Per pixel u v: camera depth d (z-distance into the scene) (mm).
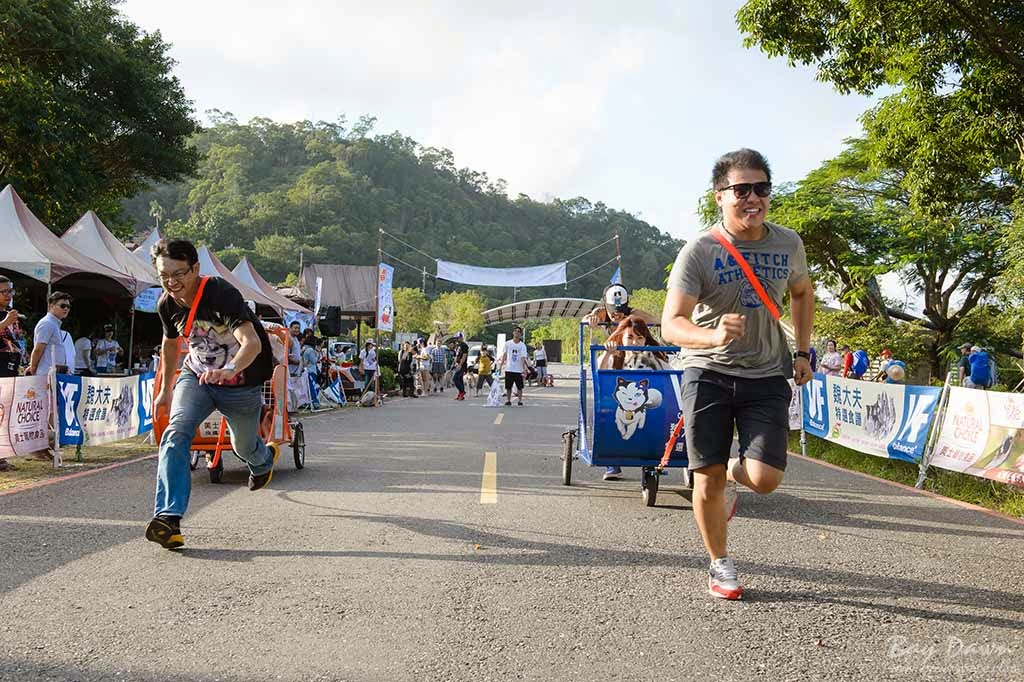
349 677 3014
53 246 14281
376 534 5336
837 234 26188
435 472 8344
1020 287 15133
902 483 8500
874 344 26000
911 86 11898
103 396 9570
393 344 48781
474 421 15633
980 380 17422
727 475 4223
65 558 4656
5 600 3879
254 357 5188
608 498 6926
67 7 24328
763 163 4016
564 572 4480
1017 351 26391
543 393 29938
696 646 3377
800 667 3162
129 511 6043
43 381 8516
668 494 7184
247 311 5258
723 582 4051
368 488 7250
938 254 25641
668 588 4211
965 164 12367
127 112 28422
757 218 3982
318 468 8648
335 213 148375
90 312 24094
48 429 8609
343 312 37312
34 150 22359
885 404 9500
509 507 6371
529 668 3125
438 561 4676
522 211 187625
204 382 5055
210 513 6027
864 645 3404
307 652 3256
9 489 7004
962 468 7773
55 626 3523
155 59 29781
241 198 146500
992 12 10648
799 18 11312
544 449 10695
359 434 12711
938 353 27562
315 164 176875
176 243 5121
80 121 24391
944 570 4633
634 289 163250
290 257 129250
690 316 4109
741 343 4039
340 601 3914
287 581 4234
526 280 36719
